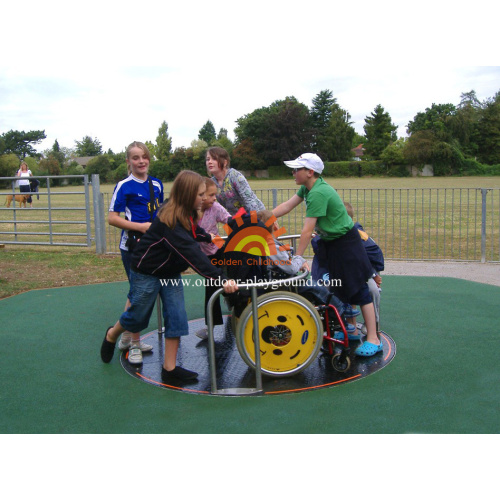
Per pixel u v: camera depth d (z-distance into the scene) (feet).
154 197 13.64
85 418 10.59
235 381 12.37
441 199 80.18
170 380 12.43
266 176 229.04
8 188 141.08
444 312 17.61
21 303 19.98
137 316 12.27
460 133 217.77
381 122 263.29
